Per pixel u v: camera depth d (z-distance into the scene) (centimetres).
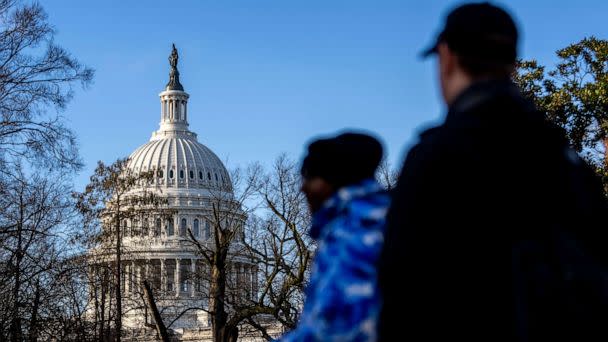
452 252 451
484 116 477
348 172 565
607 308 441
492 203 454
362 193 546
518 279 446
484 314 446
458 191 456
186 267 15288
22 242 5738
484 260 449
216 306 5531
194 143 18938
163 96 19762
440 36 516
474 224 452
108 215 8825
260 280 6894
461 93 498
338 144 571
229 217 7462
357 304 481
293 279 5441
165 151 18412
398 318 454
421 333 449
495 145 464
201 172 18112
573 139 4097
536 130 476
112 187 8925
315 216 558
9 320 5559
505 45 497
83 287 7469
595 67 4306
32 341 5706
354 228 514
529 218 454
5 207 5366
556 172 467
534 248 449
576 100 4122
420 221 457
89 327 7306
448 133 476
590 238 466
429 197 459
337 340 479
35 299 5650
